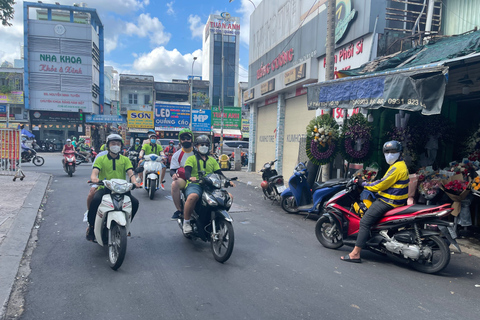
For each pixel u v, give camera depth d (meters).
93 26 36.62
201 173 4.78
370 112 7.74
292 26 13.51
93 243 5.18
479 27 7.68
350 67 10.03
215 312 3.21
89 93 34.47
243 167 21.80
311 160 8.45
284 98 14.52
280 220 7.25
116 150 4.72
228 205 4.70
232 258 4.74
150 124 34.12
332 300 3.52
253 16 17.98
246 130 38.28
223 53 57.59
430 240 4.47
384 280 4.13
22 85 33.50
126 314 3.13
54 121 34.19
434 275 4.35
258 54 17.28
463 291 3.86
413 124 7.29
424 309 3.39
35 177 11.59
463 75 6.23
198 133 34.66
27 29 32.72
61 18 36.72
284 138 14.64
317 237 5.53
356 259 4.75
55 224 6.20
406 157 7.17
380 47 9.03
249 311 3.24
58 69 33.62
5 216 6.18
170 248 5.08
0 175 11.38
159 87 42.09
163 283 3.83
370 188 4.71
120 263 4.04
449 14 8.45
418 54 7.09
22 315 3.07
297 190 7.86
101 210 4.36
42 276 3.93
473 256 5.15
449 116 7.20
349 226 5.17
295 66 12.54
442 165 7.29
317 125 8.13
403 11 8.82
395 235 4.57
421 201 6.28
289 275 4.18
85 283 3.77
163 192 10.20
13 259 4.34
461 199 5.77
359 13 9.42
